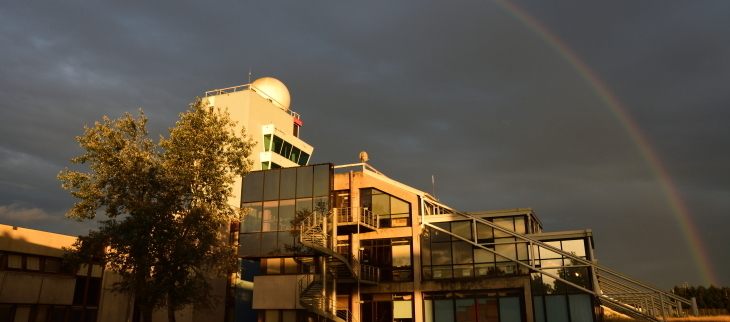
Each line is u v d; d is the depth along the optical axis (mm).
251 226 41438
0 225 36719
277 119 62844
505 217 39656
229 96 59156
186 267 31438
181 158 33688
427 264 40094
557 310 36156
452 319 38438
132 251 30125
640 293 34594
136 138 33594
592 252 37250
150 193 32312
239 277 47000
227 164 35219
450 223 40406
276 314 39938
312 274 38656
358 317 39688
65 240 42094
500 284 37688
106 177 31578
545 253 37406
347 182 42875
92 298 43844
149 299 30375
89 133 32188
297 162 65688
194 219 32188
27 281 38281
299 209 40531
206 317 47844
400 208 41844
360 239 42156
